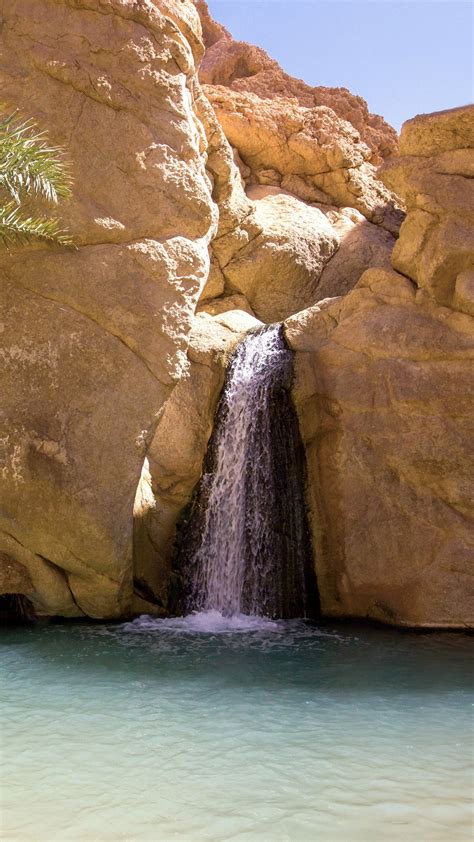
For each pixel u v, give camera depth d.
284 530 10.45
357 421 10.16
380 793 4.74
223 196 14.21
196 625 9.74
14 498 9.13
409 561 9.73
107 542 9.38
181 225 9.91
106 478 9.39
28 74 9.48
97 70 9.65
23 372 9.20
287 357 10.72
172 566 10.70
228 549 10.69
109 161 9.63
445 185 10.10
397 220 17.03
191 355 11.48
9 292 9.24
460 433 9.63
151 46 9.90
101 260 9.50
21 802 4.58
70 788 4.80
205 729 5.95
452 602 9.48
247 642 8.86
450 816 4.41
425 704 6.60
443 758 5.33
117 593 9.75
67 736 5.77
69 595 9.82
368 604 10.13
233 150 16.58
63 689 7.00
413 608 9.65
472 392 9.60
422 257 10.13
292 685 7.16
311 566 10.38
